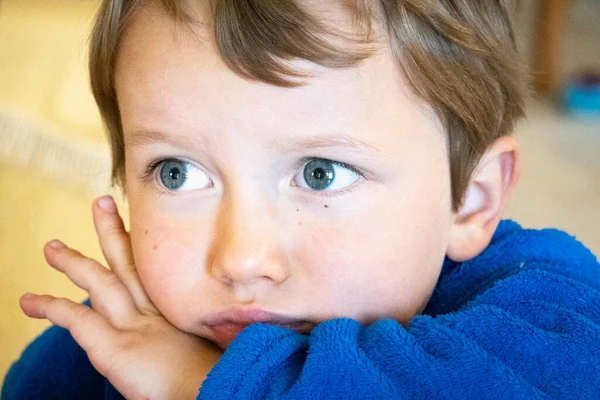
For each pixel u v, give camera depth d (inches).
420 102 27.2
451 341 24.5
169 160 28.4
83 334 30.8
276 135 25.3
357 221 26.6
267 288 27.1
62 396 37.1
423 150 27.5
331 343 24.2
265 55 24.7
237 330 28.5
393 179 26.8
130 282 32.8
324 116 25.2
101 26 29.1
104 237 33.9
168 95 26.3
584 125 95.4
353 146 25.6
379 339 24.7
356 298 27.3
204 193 27.9
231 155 25.9
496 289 28.4
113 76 29.4
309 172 26.5
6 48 97.9
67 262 33.5
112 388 36.2
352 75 25.3
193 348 30.0
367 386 23.4
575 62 115.3
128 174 30.0
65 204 70.8
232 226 26.3
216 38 25.2
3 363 53.6
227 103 25.3
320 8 25.3
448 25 27.6
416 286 28.5
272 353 24.8
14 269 62.2
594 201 73.6
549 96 104.7
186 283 28.4
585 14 136.9
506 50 32.4
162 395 28.9
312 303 27.1
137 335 30.7
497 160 32.0
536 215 70.7
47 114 82.0
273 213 26.4
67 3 108.8
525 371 24.8
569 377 24.7
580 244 34.0
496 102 31.4
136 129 27.9
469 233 31.7
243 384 24.2
